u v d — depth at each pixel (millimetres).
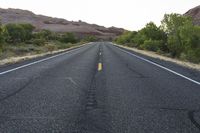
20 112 5891
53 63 17828
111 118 5531
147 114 5852
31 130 4742
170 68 15641
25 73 12508
